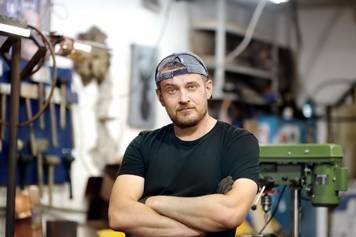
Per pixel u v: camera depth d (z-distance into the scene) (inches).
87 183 150.3
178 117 78.7
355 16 222.5
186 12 190.7
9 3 120.6
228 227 74.7
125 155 84.4
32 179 135.4
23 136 133.6
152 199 77.8
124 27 167.0
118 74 164.1
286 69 226.8
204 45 191.8
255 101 200.1
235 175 77.7
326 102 225.0
